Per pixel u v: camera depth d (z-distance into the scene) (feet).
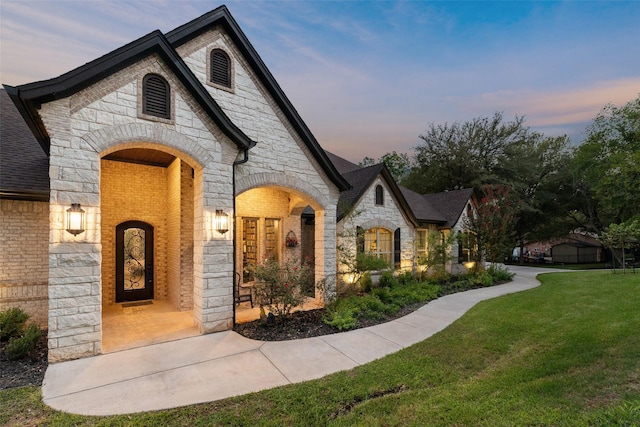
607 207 79.97
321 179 30.45
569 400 11.41
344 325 22.31
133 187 32.01
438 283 42.70
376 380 14.01
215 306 21.88
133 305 30.17
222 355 17.52
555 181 90.99
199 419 11.09
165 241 33.58
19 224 22.43
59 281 16.42
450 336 20.11
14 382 14.08
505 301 30.35
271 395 12.77
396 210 43.93
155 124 20.02
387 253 43.45
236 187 24.50
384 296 31.58
